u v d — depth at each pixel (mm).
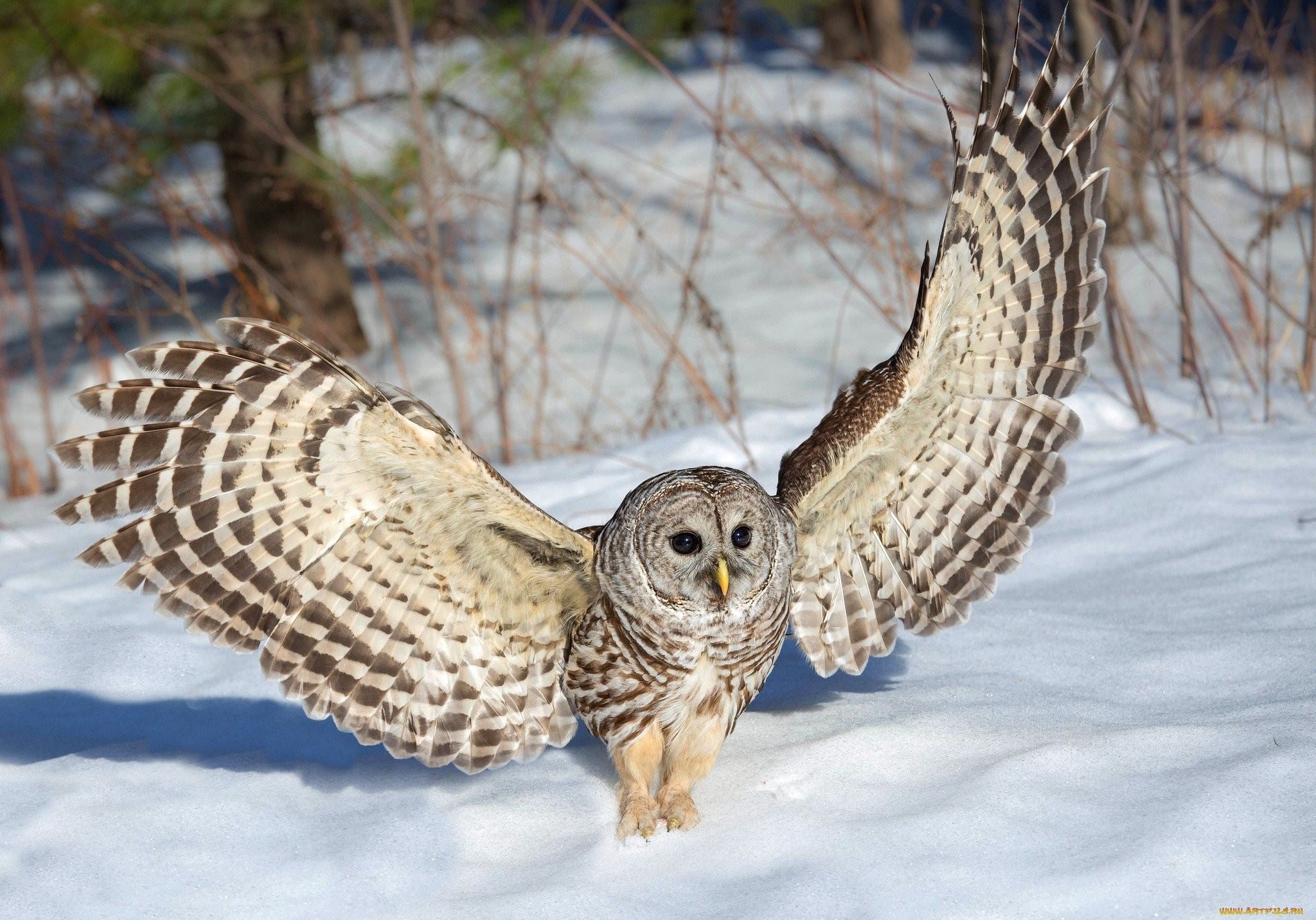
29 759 4395
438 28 11516
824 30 20859
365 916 3365
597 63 11445
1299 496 6078
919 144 14234
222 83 10594
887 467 4297
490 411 11539
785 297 14000
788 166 9742
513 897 3377
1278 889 3053
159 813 3893
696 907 3289
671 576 3787
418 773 4238
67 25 9727
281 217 12289
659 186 17094
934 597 4508
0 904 3424
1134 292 12117
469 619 4012
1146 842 3277
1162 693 4277
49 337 14039
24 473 10164
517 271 14984
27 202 10719
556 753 4406
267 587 3801
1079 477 6859
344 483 3705
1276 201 13680
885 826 3518
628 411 11164
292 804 3996
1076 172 4105
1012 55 3910
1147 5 7539
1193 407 8055
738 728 4391
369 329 13820
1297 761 3541
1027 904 3119
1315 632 4523
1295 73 11406
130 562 3682
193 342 3504
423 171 9875
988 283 4125
